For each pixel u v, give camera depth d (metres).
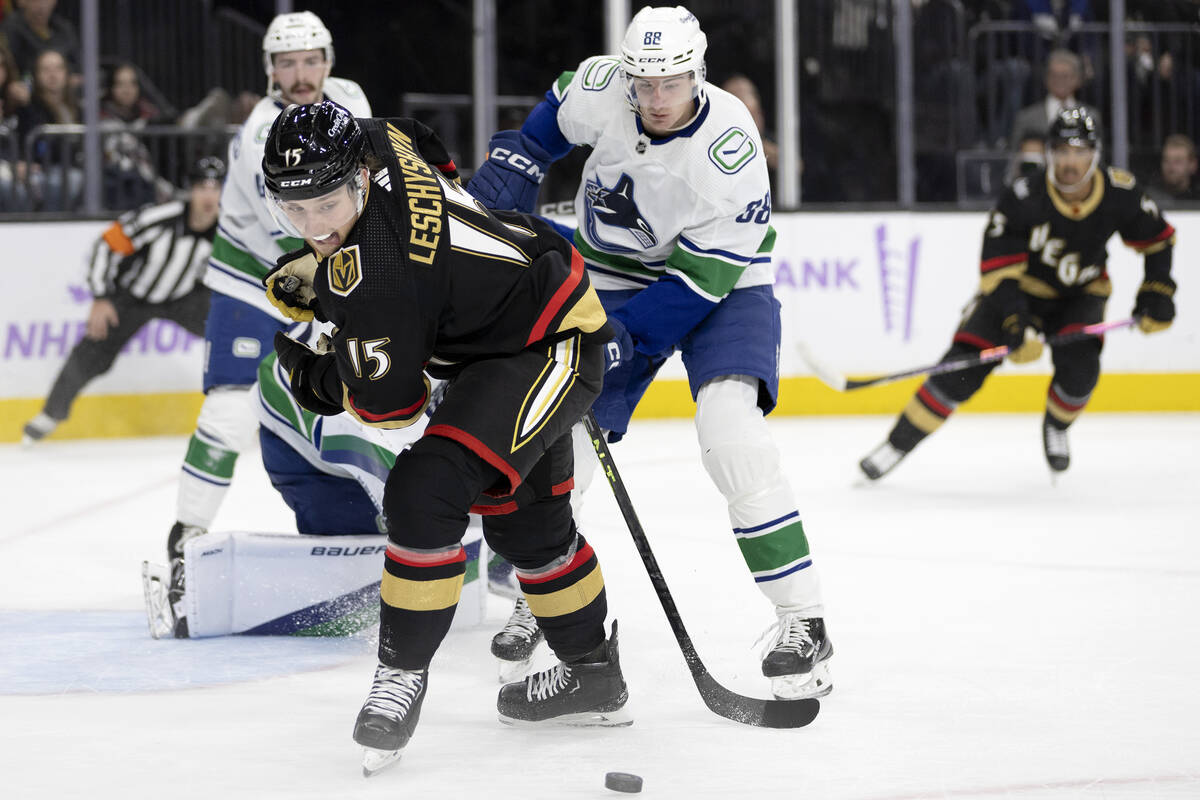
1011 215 10.39
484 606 5.98
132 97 14.58
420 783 4.01
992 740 4.43
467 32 16.08
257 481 10.72
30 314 13.05
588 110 5.25
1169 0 16.16
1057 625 6.07
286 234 6.60
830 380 8.46
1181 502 9.60
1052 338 10.30
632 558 7.64
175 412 13.48
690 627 6.04
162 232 13.04
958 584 6.98
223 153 14.74
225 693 4.99
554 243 4.16
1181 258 14.88
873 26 16.00
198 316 13.30
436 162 4.23
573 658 4.50
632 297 5.59
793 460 11.79
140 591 6.88
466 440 3.95
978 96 16.19
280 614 5.81
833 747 4.36
